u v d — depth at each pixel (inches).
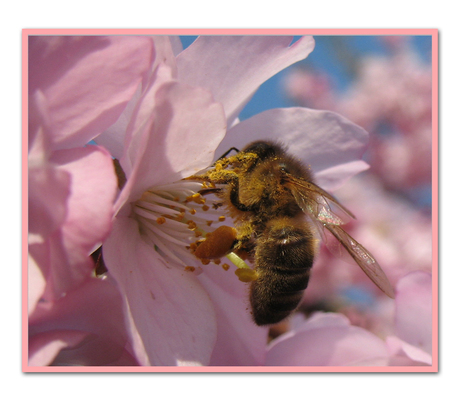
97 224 2.4
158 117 2.6
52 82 2.6
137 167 2.5
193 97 2.6
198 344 2.8
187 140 2.6
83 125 2.6
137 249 2.8
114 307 2.5
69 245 2.4
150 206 2.8
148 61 2.6
